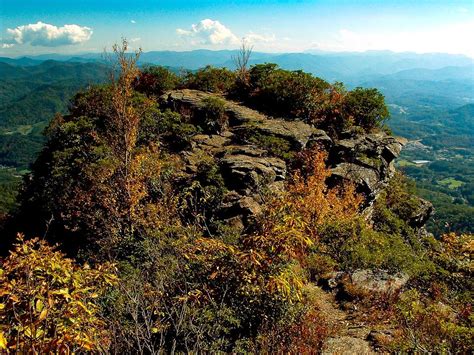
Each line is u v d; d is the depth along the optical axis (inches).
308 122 946.1
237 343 227.1
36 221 788.6
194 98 964.0
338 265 411.5
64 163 713.0
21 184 956.6
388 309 330.6
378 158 918.4
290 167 762.8
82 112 898.7
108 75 568.1
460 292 380.2
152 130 786.2
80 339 144.8
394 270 404.2
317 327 280.8
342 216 550.0
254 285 241.9
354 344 262.7
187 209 572.7
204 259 259.3
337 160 869.2
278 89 970.1
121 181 551.2
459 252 466.6
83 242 576.4
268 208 279.1
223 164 681.0
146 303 208.8
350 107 973.8
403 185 1124.5
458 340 231.9
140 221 503.8
